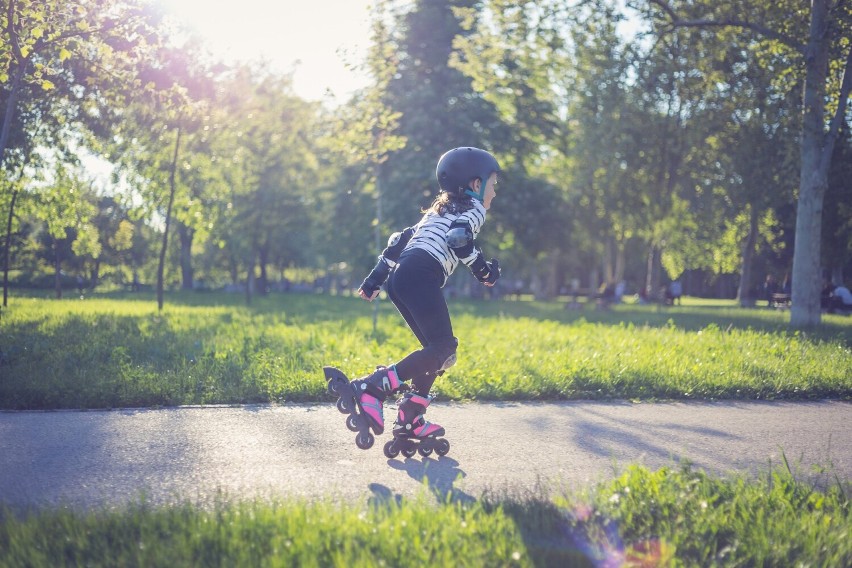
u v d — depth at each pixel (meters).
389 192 28.48
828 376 7.80
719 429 5.68
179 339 11.06
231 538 2.87
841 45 15.48
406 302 4.45
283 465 4.36
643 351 9.81
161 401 6.38
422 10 29.03
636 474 3.71
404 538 2.87
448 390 6.90
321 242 40.88
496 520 3.15
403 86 28.94
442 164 4.66
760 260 43.59
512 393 7.01
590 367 8.16
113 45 10.18
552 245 33.47
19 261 30.12
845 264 32.62
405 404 4.54
